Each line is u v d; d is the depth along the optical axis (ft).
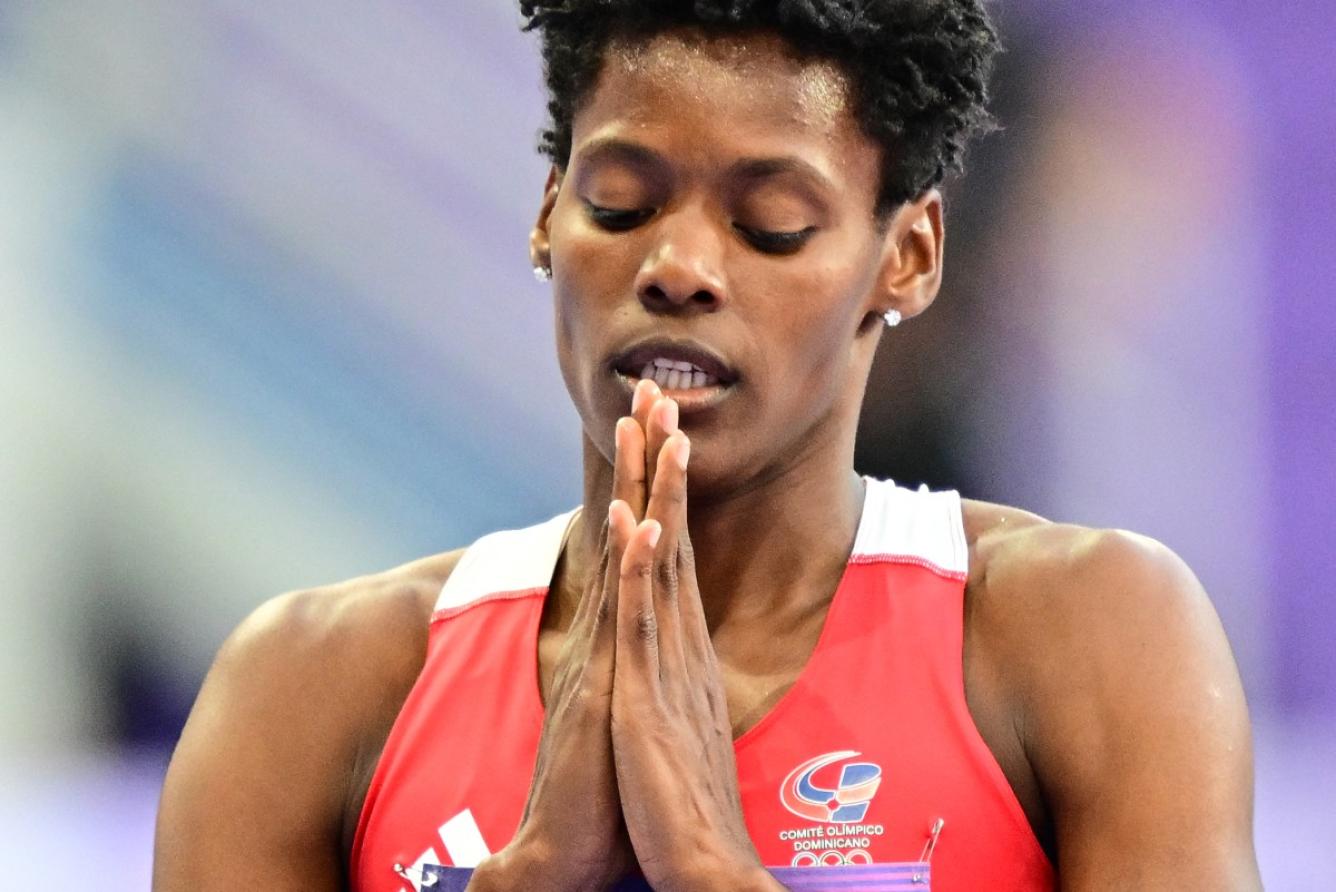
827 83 19.22
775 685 20.16
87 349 46.80
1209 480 46.80
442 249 47.93
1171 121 47.55
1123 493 46.78
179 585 46.55
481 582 21.58
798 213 18.95
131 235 47.19
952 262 46.70
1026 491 46.52
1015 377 46.68
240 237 47.60
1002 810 19.06
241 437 47.21
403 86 47.85
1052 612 19.86
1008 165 47.14
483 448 47.85
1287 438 46.98
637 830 18.25
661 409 18.38
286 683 21.18
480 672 20.66
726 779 18.78
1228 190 47.55
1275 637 46.24
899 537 21.04
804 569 20.90
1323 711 45.44
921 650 19.86
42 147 46.96
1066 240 47.24
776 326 18.97
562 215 19.75
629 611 18.17
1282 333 47.24
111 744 45.34
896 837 18.92
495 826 19.56
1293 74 47.44
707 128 18.70
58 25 47.01
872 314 20.92
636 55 19.19
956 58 20.13
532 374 47.96
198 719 21.35
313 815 20.72
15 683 45.06
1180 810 18.53
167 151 47.39
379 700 21.12
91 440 46.44
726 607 20.81
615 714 18.20
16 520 45.65
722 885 18.01
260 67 47.65
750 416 19.16
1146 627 19.58
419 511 47.75
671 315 18.78
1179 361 47.29
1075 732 19.20
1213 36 47.52
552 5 20.72
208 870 20.36
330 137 47.75
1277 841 41.81
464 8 47.73
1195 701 19.20
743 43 19.02
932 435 46.29
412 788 20.11
